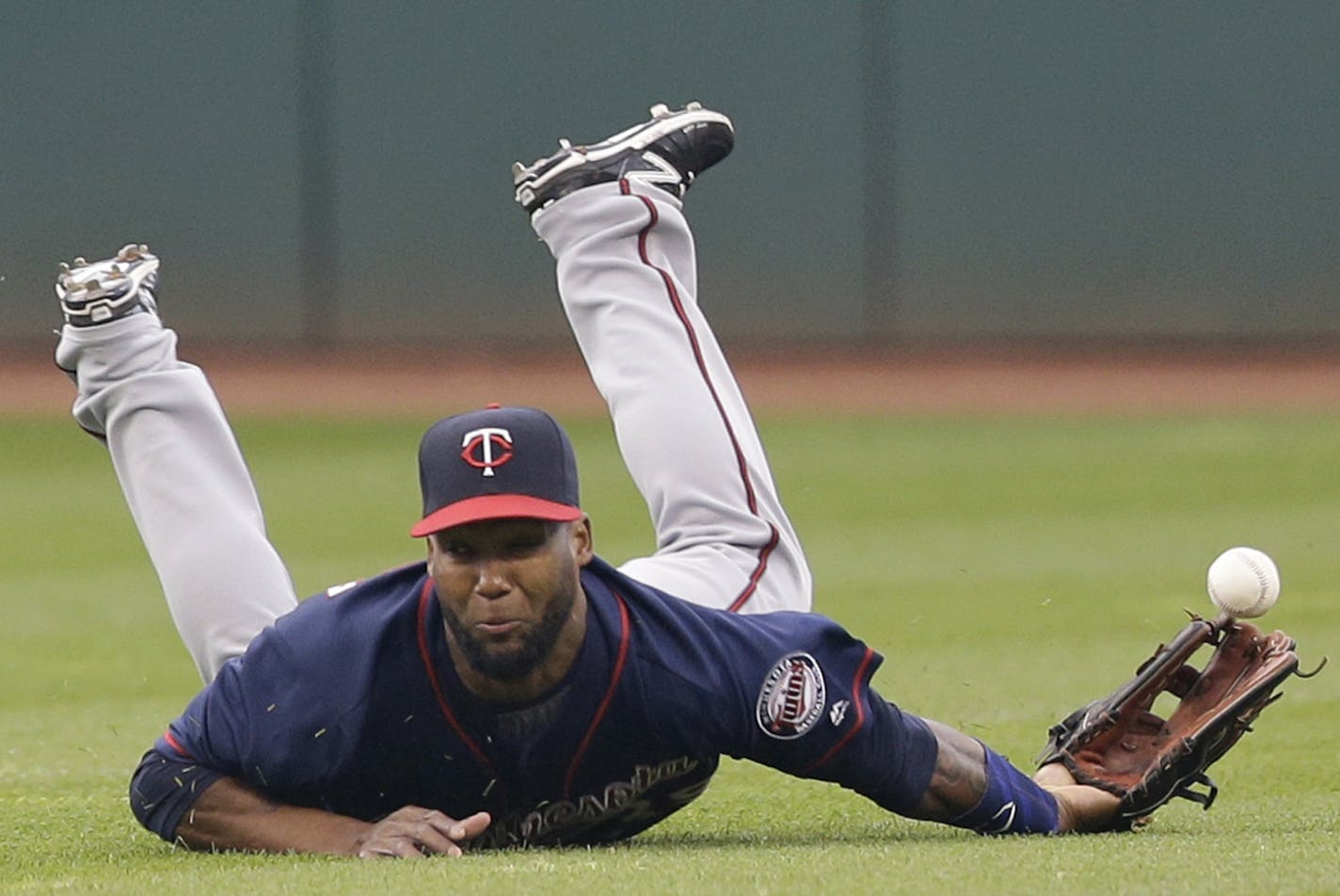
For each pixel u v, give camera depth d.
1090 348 86.00
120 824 16.47
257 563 17.84
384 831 13.37
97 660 29.27
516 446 12.41
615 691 13.25
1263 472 51.25
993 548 39.88
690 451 18.73
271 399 76.00
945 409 71.06
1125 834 14.60
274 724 13.49
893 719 14.05
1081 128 85.81
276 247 86.44
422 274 86.81
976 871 11.84
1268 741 20.73
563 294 20.38
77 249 85.50
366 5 86.25
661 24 86.12
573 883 11.56
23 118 85.25
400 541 42.22
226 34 85.94
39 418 70.44
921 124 85.94
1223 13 85.25
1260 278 85.56
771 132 86.31
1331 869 11.81
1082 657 27.34
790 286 86.50
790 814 16.95
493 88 86.38
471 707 13.21
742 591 17.69
